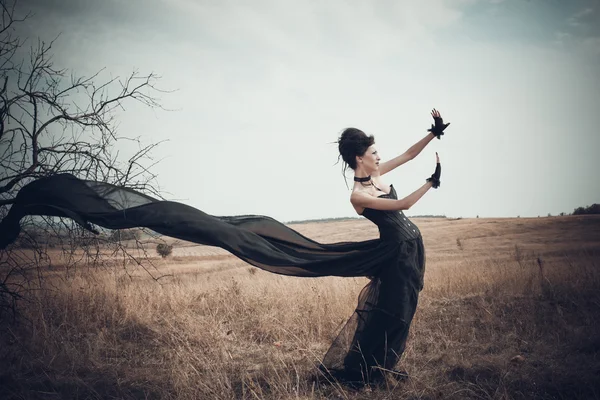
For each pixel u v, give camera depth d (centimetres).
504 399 331
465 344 485
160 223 376
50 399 362
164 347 520
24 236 554
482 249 3266
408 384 374
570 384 358
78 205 391
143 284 852
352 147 401
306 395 364
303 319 592
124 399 372
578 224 4309
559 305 627
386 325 383
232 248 377
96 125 590
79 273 716
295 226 5525
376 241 411
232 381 409
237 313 687
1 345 473
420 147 431
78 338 531
